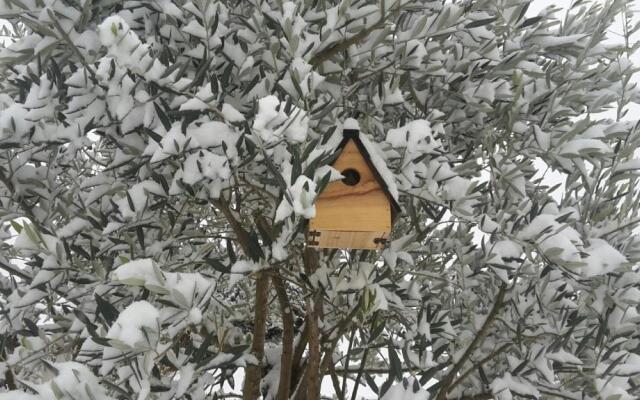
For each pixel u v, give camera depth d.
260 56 1.97
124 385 1.69
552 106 2.22
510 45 2.29
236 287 3.33
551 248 1.81
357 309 2.06
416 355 2.04
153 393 1.66
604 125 2.23
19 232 1.71
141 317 1.31
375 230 1.67
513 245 1.97
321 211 1.68
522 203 2.07
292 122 1.44
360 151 1.69
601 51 2.28
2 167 1.98
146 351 1.33
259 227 1.69
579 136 2.11
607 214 2.23
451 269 2.59
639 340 2.31
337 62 2.14
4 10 1.62
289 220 1.59
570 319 2.23
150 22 1.95
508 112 2.26
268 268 1.85
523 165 2.05
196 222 2.54
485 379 2.34
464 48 2.26
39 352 1.92
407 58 2.05
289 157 1.64
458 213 1.95
